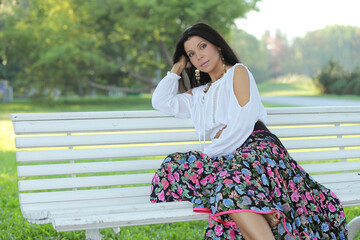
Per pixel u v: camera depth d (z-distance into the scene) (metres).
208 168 3.22
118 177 3.59
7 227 4.83
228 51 3.53
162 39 29.66
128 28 28.95
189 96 3.79
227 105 3.46
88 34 31.25
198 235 4.67
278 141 3.31
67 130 3.51
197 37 3.50
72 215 2.86
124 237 4.59
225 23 28.81
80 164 3.52
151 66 33.03
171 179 3.25
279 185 2.98
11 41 31.25
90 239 3.07
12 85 37.28
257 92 3.41
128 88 35.84
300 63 52.25
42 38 30.73
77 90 34.03
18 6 32.78
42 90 31.42
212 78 3.62
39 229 4.76
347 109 4.23
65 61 29.06
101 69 31.34
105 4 29.53
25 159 3.42
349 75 35.72
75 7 30.53
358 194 3.54
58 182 3.46
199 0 27.62
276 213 2.74
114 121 3.63
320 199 3.24
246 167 2.96
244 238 2.75
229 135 3.31
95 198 3.52
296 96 34.75
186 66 3.81
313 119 4.14
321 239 3.12
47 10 31.30
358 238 4.66
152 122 3.74
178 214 2.90
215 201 2.78
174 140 3.78
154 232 4.78
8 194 6.19
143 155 3.69
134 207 3.00
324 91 36.25
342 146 4.23
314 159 4.14
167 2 27.23
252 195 2.74
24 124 3.41
